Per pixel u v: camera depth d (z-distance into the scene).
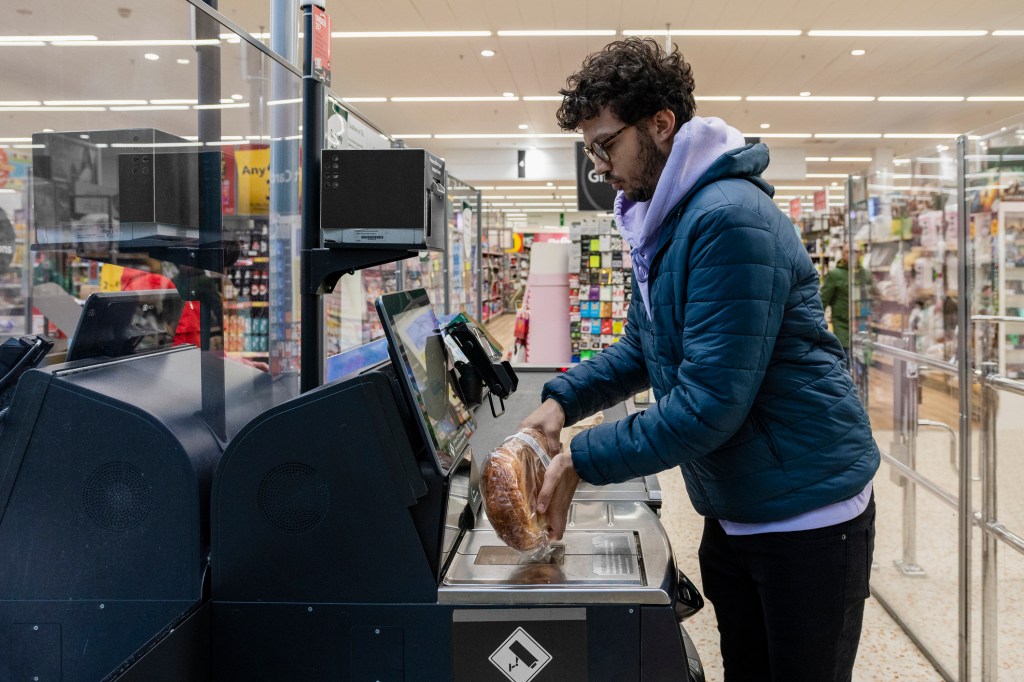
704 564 1.44
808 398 1.13
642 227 1.18
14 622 1.04
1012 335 2.04
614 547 1.14
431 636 0.99
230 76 1.80
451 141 15.10
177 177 1.56
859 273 3.63
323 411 0.98
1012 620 2.16
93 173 1.56
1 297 2.53
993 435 2.15
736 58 9.01
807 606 1.17
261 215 1.95
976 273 2.21
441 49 8.68
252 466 1.00
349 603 1.00
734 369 1.01
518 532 1.02
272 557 1.00
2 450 1.02
